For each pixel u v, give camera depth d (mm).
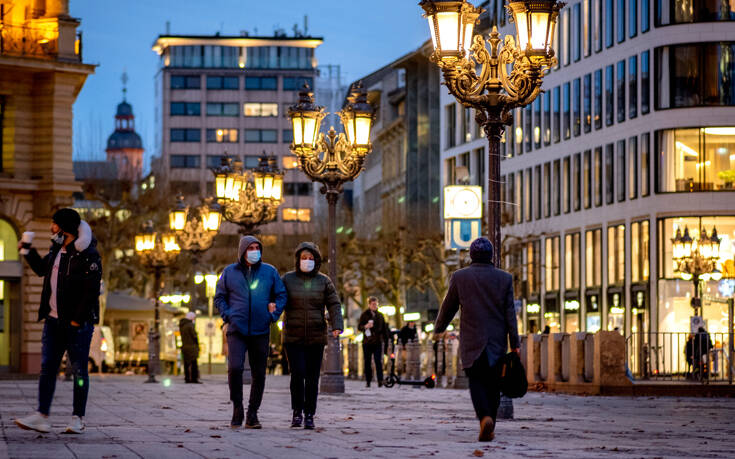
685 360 37875
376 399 29891
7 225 61688
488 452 14453
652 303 72438
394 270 87688
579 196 83188
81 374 16484
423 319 110625
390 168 132125
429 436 17062
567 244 85000
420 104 119312
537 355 39406
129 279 98812
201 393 33000
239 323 18094
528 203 91438
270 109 180125
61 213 16297
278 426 18922
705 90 71500
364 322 41000
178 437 16266
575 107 83875
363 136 31484
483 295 16141
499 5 88250
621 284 76625
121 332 77438
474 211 36719
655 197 72625
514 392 16062
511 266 88000
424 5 21078
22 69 61656
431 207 113312
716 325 68125
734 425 21016
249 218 42281
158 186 99688
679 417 23562
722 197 70875
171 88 179375
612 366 35312
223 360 91750
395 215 105625
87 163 106688
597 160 80562
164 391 34625
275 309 18219
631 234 75750
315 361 18469
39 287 61500
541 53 20734
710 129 71188
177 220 48719
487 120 21203
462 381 38406
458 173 41938
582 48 82562
